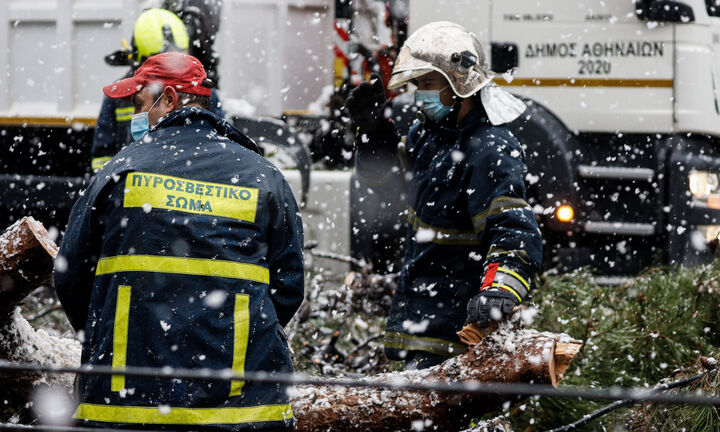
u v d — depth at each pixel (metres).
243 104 13.62
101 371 4.32
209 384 5.13
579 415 8.44
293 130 13.60
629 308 10.39
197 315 5.20
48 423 7.29
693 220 12.37
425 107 6.97
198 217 5.36
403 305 7.11
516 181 6.46
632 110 12.34
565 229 12.27
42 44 13.67
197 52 11.78
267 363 5.39
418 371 6.43
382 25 14.25
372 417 6.33
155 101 5.97
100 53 13.53
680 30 12.29
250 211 5.51
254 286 5.43
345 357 9.66
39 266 6.78
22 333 7.25
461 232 6.79
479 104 6.92
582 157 12.33
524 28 12.34
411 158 7.41
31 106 13.79
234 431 5.14
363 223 12.73
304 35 14.84
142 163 5.47
